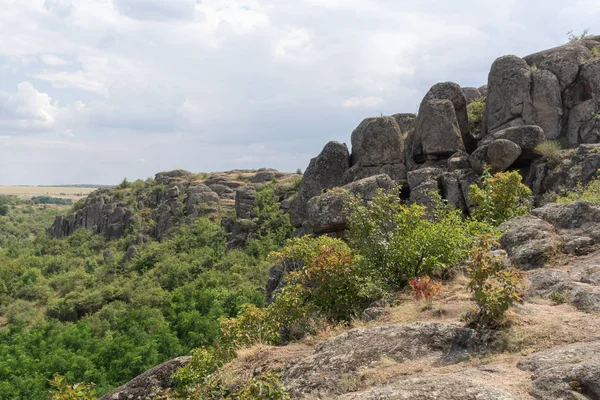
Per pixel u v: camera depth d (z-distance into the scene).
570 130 18.59
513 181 13.21
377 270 10.44
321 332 8.58
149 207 78.62
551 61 19.56
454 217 11.31
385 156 19.81
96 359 36.28
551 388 4.38
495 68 20.14
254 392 5.66
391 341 6.20
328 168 21.44
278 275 17.39
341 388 5.59
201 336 34.53
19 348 41.97
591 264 7.95
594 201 12.26
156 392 8.42
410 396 4.37
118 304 49.19
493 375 4.89
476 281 6.36
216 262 49.72
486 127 20.12
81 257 72.81
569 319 6.05
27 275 65.62
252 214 54.00
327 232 16.39
